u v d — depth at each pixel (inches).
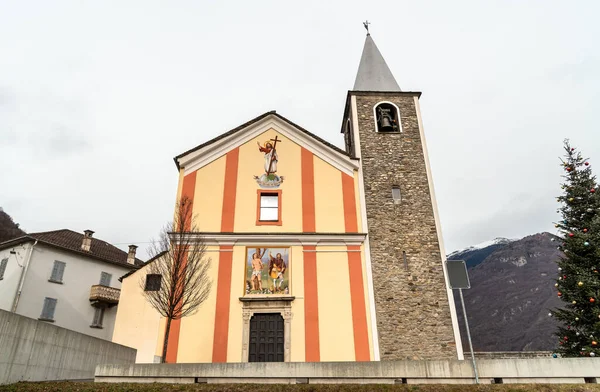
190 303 665.0
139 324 733.9
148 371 467.8
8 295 1119.0
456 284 492.4
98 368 472.1
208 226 768.3
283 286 726.5
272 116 869.2
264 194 810.8
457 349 690.8
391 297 727.7
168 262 645.9
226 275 725.9
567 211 776.9
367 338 692.1
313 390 431.2
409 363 464.4
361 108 926.4
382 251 767.1
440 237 784.3
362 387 438.3
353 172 836.0
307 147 848.3
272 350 684.7
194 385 443.5
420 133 894.4
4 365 405.7
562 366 450.3
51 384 423.2
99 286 1278.3
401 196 823.1
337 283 732.0
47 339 471.8
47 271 1195.9
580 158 795.4
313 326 697.0
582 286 671.1
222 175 815.1
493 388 430.0
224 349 674.2
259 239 755.4
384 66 1039.6
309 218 786.8
